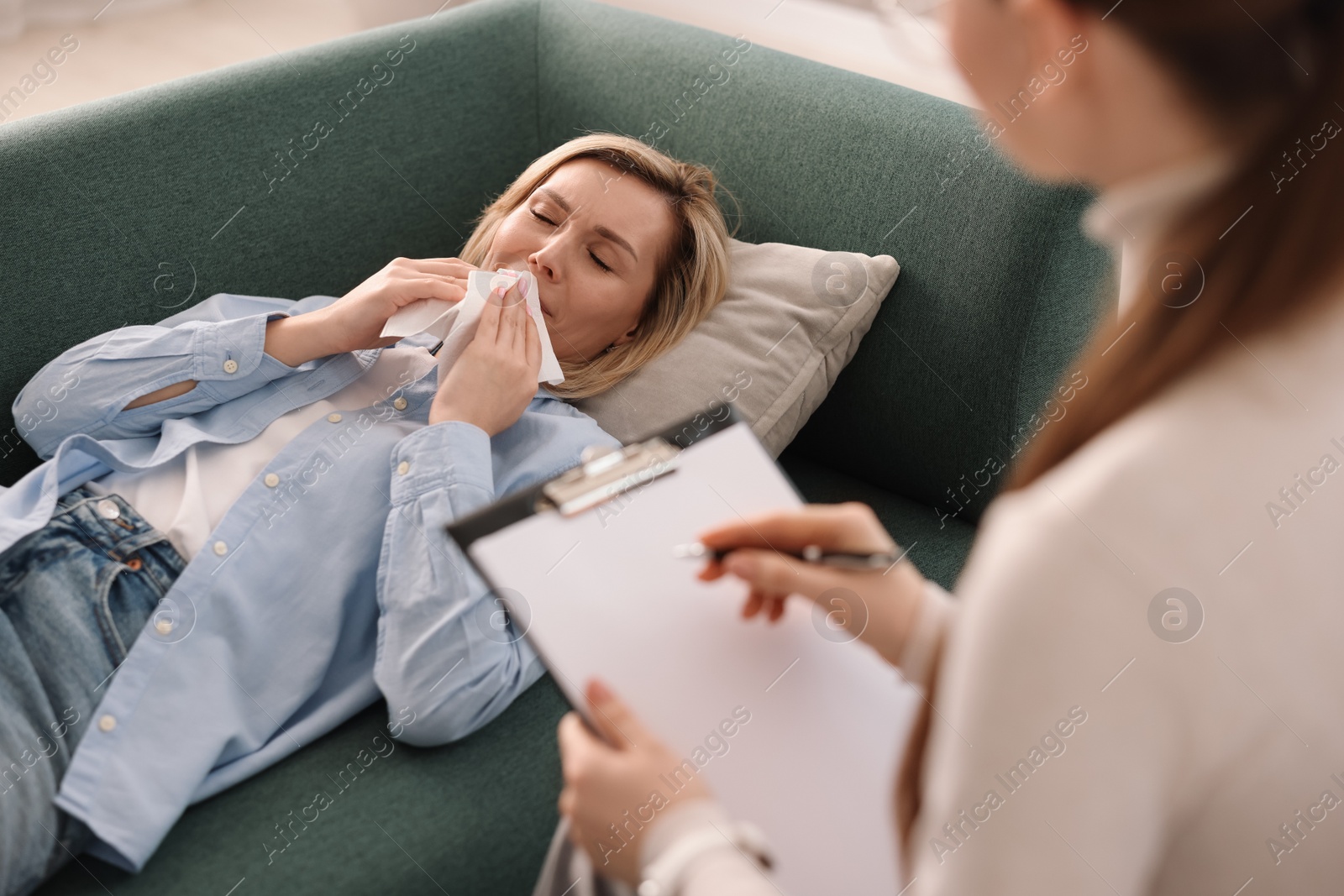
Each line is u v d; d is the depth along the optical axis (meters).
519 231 1.39
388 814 1.00
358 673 1.14
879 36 2.17
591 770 0.71
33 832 0.90
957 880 0.45
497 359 1.22
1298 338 0.42
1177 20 0.39
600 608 0.78
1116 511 0.42
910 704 0.74
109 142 1.35
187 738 0.98
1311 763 0.45
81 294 1.35
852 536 0.82
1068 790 0.42
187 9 3.39
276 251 1.52
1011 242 1.29
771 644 0.78
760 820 0.70
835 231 1.45
